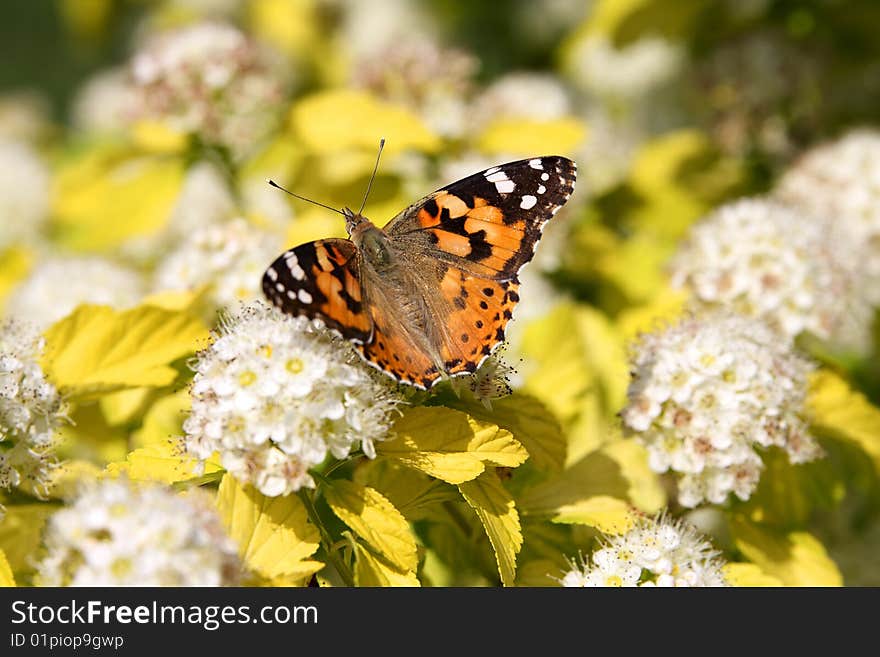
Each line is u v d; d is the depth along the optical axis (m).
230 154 0.49
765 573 0.41
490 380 0.41
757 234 0.44
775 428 0.41
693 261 0.45
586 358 0.46
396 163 0.48
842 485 0.43
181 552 0.37
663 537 0.40
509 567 0.39
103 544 0.37
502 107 0.51
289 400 0.38
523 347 0.47
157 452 0.40
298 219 0.46
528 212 0.40
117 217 0.48
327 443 0.39
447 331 0.40
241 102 0.48
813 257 0.44
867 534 0.46
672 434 0.41
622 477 0.42
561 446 0.41
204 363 0.39
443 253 0.40
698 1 0.51
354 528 0.39
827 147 0.50
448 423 0.40
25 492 0.41
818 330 0.44
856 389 0.46
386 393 0.39
